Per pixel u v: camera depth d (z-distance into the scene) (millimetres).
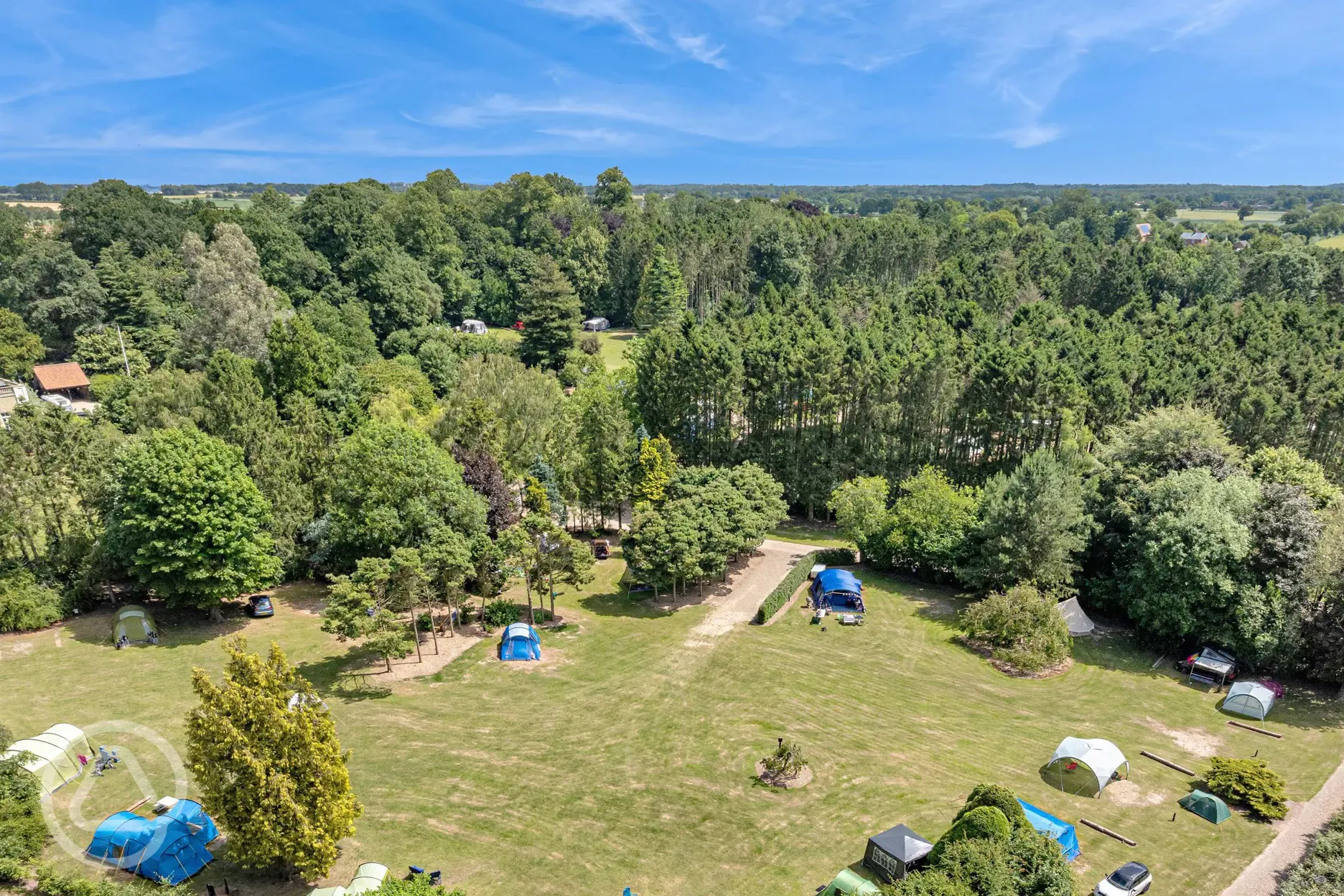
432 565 43906
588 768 32281
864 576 58500
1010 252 138750
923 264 145375
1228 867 27125
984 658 45344
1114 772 31984
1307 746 35625
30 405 45625
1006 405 62938
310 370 73562
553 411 73125
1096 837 28484
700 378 69938
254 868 24812
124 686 36781
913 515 57062
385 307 115188
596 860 26375
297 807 22484
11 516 42094
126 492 43094
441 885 23844
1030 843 23891
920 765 33062
